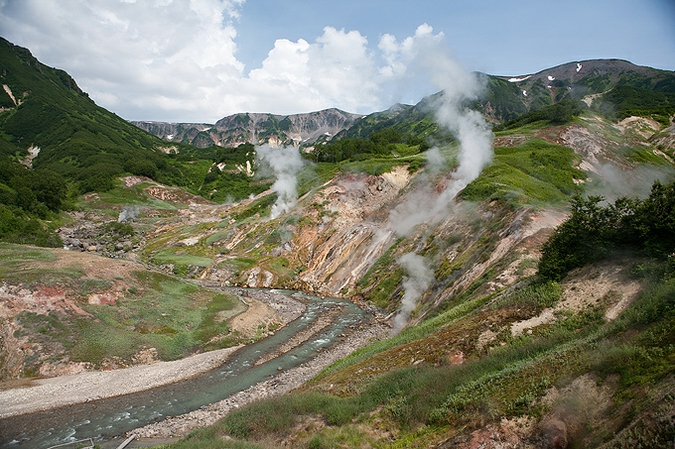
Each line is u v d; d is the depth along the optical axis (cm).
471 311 2438
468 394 1349
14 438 2016
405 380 1694
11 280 3109
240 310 4022
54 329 2948
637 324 1252
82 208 10275
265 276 5784
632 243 1778
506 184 4928
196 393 2547
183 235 7862
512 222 3706
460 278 3603
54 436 2038
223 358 3105
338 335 3631
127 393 2528
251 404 1817
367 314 4288
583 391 1077
